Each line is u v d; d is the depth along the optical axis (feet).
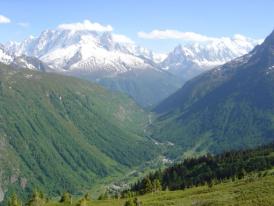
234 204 471.62
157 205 638.94
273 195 488.02
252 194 520.83
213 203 522.06
